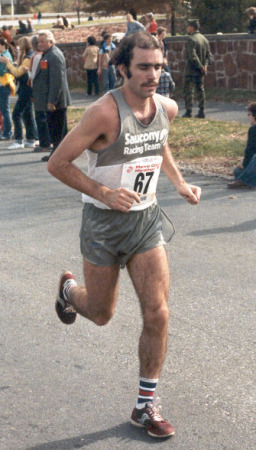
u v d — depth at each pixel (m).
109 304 3.45
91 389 3.70
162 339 3.23
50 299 5.05
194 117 14.26
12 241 6.52
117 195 3.08
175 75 19.52
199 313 4.71
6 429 3.32
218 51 18.08
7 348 4.23
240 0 25.30
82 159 10.68
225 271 5.57
